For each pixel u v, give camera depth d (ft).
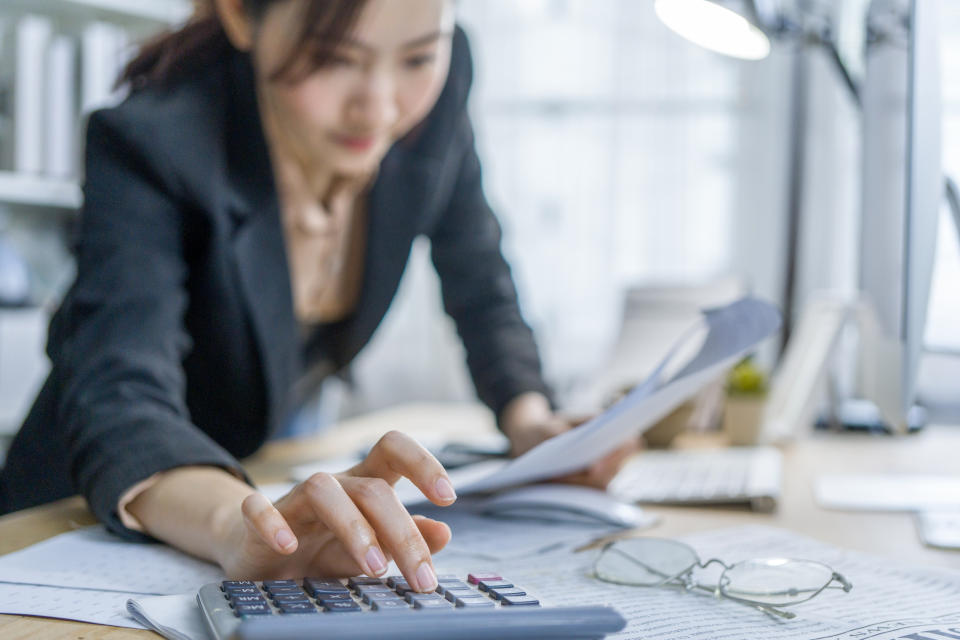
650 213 9.28
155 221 2.63
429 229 3.91
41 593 1.71
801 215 8.36
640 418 2.57
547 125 9.43
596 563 1.90
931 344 2.67
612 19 9.29
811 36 4.62
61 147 6.89
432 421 5.40
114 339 2.37
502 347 3.73
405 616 1.18
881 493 2.98
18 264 6.91
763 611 1.65
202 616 1.46
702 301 5.22
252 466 3.56
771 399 4.56
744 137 9.12
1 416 6.57
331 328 3.83
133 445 2.13
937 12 2.29
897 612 1.63
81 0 7.23
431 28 2.80
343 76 2.78
